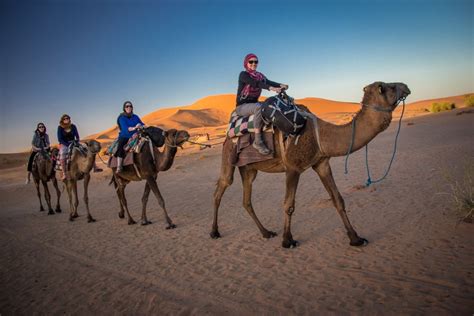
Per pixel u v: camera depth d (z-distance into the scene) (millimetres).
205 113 118062
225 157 7574
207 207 11086
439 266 5113
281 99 6211
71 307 5359
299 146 6098
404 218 7293
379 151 16859
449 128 22328
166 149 9047
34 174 14148
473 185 7980
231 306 4816
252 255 6570
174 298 5254
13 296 5965
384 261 5531
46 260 7734
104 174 23281
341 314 4285
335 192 6379
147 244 8070
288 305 4645
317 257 6062
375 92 5445
